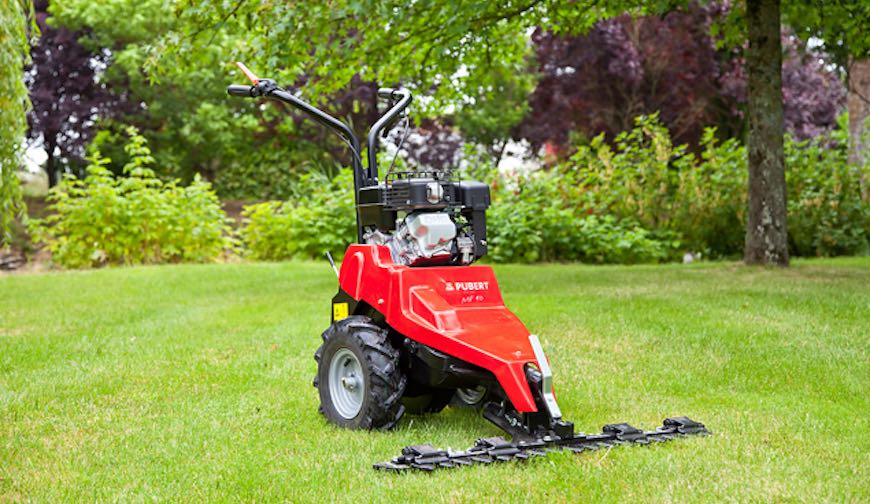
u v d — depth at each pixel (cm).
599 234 1573
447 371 466
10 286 1247
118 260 1631
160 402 573
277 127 2495
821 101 2556
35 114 2353
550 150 2753
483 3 1021
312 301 1034
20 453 459
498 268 1387
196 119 2370
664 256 1592
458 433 492
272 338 803
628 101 2492
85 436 493
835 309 838
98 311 1012
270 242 1700
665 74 2456
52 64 2341
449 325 469
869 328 754
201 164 2655
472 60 1345
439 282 491
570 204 1653
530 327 805
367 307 533
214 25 1119
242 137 2573
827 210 1592
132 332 855
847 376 612
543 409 443
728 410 534
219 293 1152
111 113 2428
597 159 1725
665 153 1630
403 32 1214
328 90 1277
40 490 400
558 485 389
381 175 1516
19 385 627
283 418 527
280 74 1236
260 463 433
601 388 593
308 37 1150
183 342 795
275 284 1229
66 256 1614
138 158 1631
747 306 866
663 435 464
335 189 1906
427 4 1046
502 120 2806
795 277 1089
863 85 1683
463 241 512
